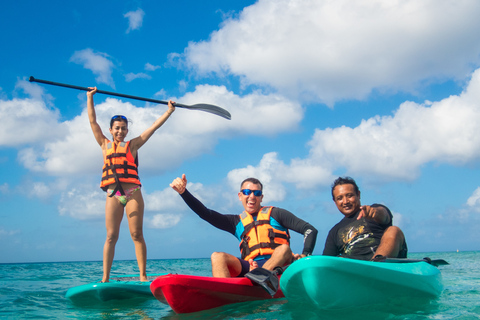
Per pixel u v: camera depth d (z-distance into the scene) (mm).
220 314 3107
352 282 2963
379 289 3150
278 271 3543
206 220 4246
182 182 4113
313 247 3861
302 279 2914
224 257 3715
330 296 2922
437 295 3785
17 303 4262
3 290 5629
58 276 8891
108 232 4617
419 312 2961
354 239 4023
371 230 3998
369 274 3010
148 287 4430
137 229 4688
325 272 2838
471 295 3916
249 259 4016
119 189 4609
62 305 4102
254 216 4246
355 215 4160
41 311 3717
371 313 2949
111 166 4664
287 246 3705
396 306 3236
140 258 4738
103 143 4863
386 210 3979
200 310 3316
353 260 2953
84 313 3568
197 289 3172
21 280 7746
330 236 4316
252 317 2906
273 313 3016
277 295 3742
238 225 4250
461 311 2992
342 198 4156
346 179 4203
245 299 3539
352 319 2752
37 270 12703
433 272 3789
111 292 4246
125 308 3846
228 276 3646
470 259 15625
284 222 4129
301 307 3232
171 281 3057
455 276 6527
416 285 3391
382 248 3670
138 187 4738
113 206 4625
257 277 3289
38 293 5219
